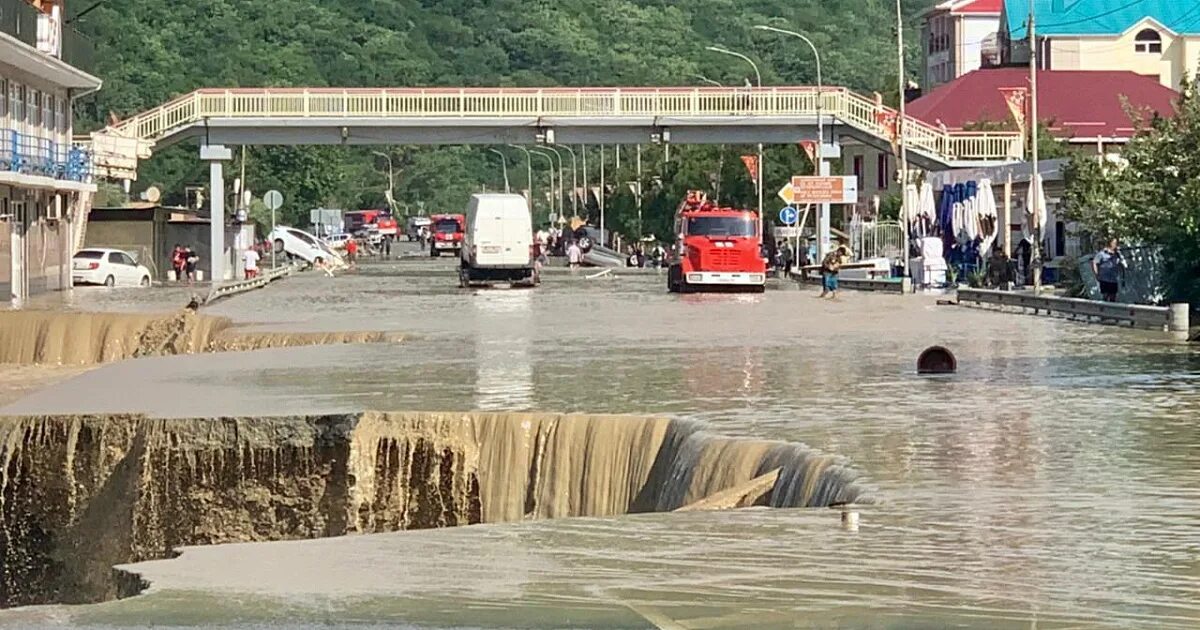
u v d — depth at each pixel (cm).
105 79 17788
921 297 7656
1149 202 6094
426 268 12500
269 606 1841
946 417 3031
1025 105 10538
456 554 2081
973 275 8075
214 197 9712
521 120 9450
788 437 2767
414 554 2086
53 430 3259
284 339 5075
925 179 9894
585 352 4475
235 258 10562
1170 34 14162
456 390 3550
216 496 3144
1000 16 15375
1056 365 4041
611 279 10144
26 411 3350
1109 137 11938
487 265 8719
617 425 2997
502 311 6450
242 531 3134
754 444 2650
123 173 9225
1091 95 12488
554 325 5594
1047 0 14512
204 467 3142
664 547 2061
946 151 9938
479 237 8719
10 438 3269
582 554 2050
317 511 3134
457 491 3088
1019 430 2862
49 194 8325
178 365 4322
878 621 1698
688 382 3669
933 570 1888
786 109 9650
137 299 7450
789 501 2456
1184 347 4581
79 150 8594
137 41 19700
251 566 2048
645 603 1797
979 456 2586
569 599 1825
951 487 2338
